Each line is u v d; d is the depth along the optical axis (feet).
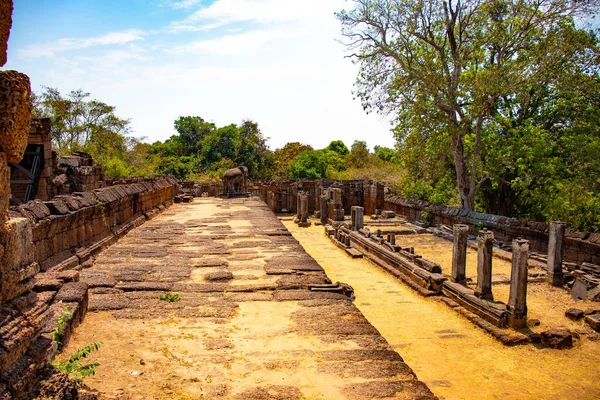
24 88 11.25
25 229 12.27
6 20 10.88
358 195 108.17
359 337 18.38
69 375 13.29
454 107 70.49
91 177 62.54
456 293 35.83
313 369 15.53
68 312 17.01
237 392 13.89
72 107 122.83
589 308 33.58
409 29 71.31
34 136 57.16
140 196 51.19
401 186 100.99
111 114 128.16
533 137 67.41
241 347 17.29
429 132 74.38
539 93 71.97
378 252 52.85
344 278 45.27
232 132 176.76
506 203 81.00
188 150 189.67
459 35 73.00
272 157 186.70
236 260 31.86
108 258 31.73
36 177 56.75
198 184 112.88
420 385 14.49
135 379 14.49
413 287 40.29
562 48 64.39
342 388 14.23
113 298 22.50
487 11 69.46
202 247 36.27
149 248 35.55
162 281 26.08
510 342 27.73
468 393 22.21
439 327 31.24
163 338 17.92
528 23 67.36
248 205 73.67
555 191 70.38
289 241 39.27
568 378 23.82
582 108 69.00
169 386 14.14
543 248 51.65
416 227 73.51
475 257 51.31
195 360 16.06
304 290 24.88
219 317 20.40
